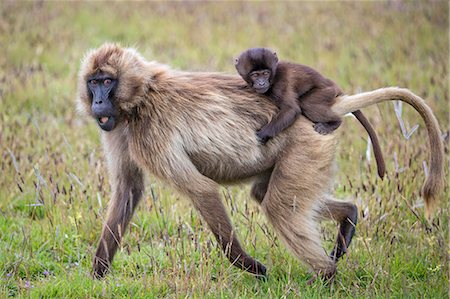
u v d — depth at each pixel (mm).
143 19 33781
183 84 12156
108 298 11297
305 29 31906
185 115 11883
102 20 33094
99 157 16766
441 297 11289
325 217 12781
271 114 12180
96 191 14898
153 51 28312
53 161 16578
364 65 26188
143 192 12781
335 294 11273
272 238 12891
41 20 32375
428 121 12203
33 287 11711
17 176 15742
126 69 11719
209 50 28828
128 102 11734
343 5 36094
